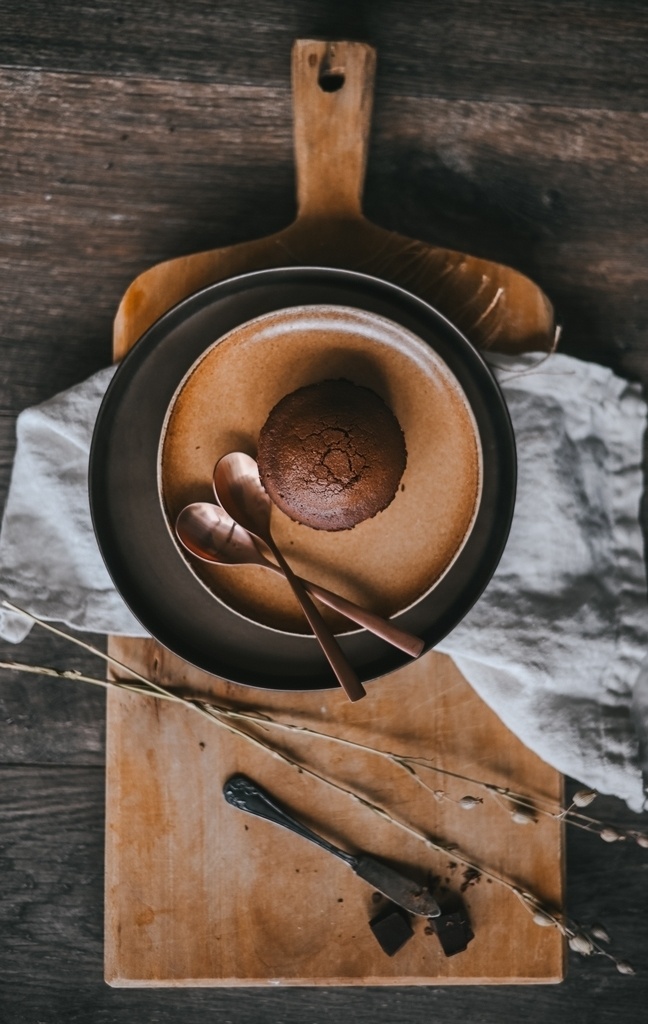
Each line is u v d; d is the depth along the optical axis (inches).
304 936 32.6
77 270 34.8
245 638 31.5
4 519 32.6
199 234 34.8
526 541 32.6
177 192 34.8
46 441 32.6
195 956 32.5
